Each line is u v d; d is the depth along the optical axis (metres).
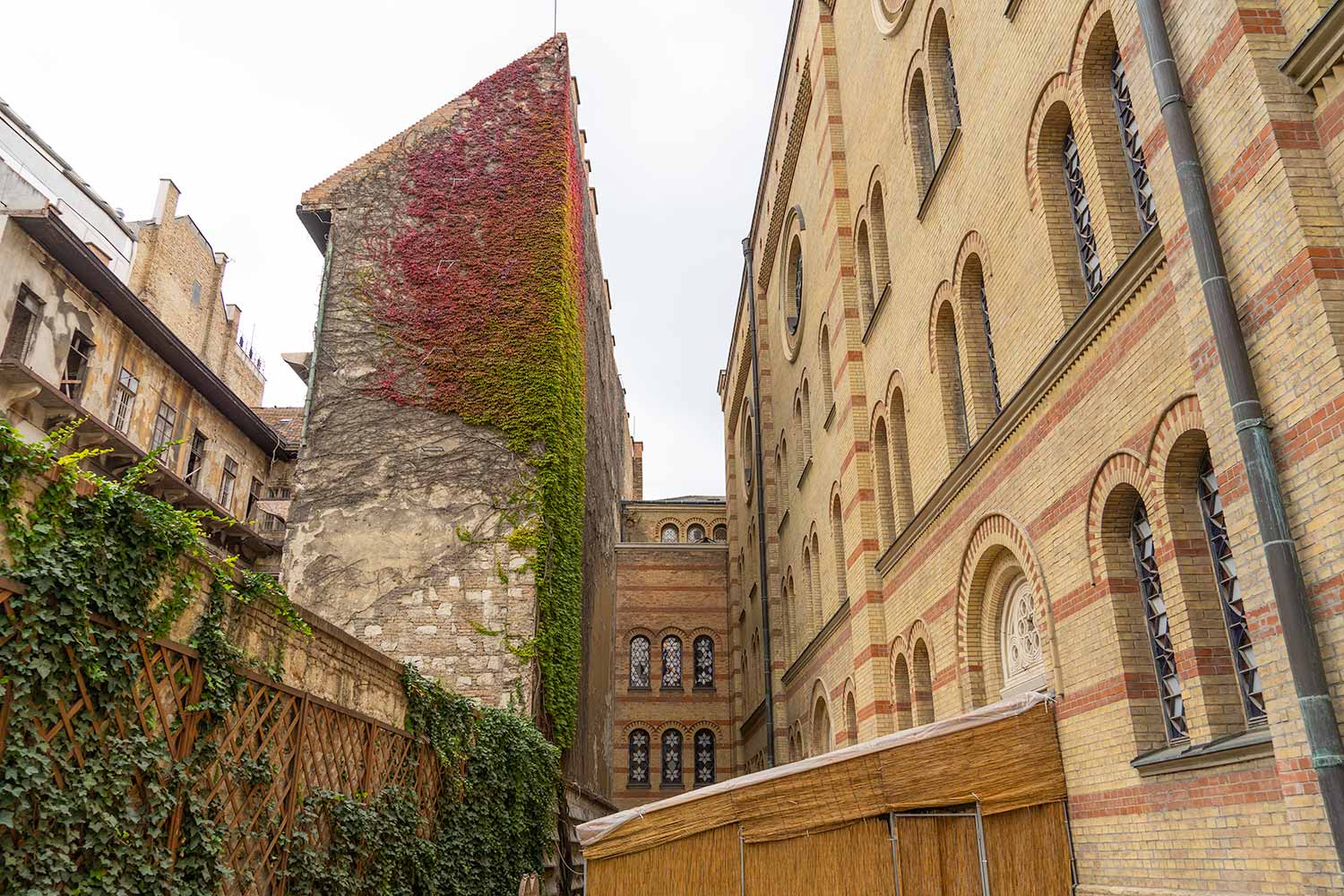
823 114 20.02
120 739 5.47
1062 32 9.30
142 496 5.86
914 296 14.09
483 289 19.64
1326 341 5.52
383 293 19.64
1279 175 5.91
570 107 21.97
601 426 29.72
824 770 10.91
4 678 4.71
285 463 30.02
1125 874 8.05
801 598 23.67
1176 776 7.33
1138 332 7.82
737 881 11.38
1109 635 8.30
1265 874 6.30
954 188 12.39
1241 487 6.13
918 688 13.69
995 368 11.68
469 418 18.58
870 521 16.19
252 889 7.02
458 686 16.59
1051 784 9.19
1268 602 5.88
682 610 36.78
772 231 28.19
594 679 26.05
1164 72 6.97
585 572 23.98
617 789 34.12
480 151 20.86
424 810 10.66
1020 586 10.82
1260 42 6.20
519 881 13.64
